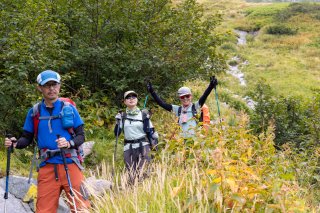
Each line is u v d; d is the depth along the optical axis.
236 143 4.96
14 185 5.22
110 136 8.46
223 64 10.65
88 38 9.70
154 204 3.77
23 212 4.78
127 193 4.22
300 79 23.62
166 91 9.79
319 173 7.12
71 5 9.48
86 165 7.21
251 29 41.53
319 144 8.75
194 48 9.91
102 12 9.45
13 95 7.03
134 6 9.74
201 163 4.43
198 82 16.39
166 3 10.37
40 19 7.66
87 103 9.05
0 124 6.77
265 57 29.95
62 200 5.18
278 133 10.30
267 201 3.70
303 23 40.84
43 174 3.94
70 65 8.83
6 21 7.06
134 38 10.27
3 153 6.35
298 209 3.58
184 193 3.94
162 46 10.01
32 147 7.23
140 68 9.09
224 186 3.58
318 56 30.52
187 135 5.60
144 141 6.11
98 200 4.25
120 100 9.66
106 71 9.48
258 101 11.04
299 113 10.65
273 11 47.03
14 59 7.01
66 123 3.89
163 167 4.59
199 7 11.02
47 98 3.91
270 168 4.64
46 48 7.48
